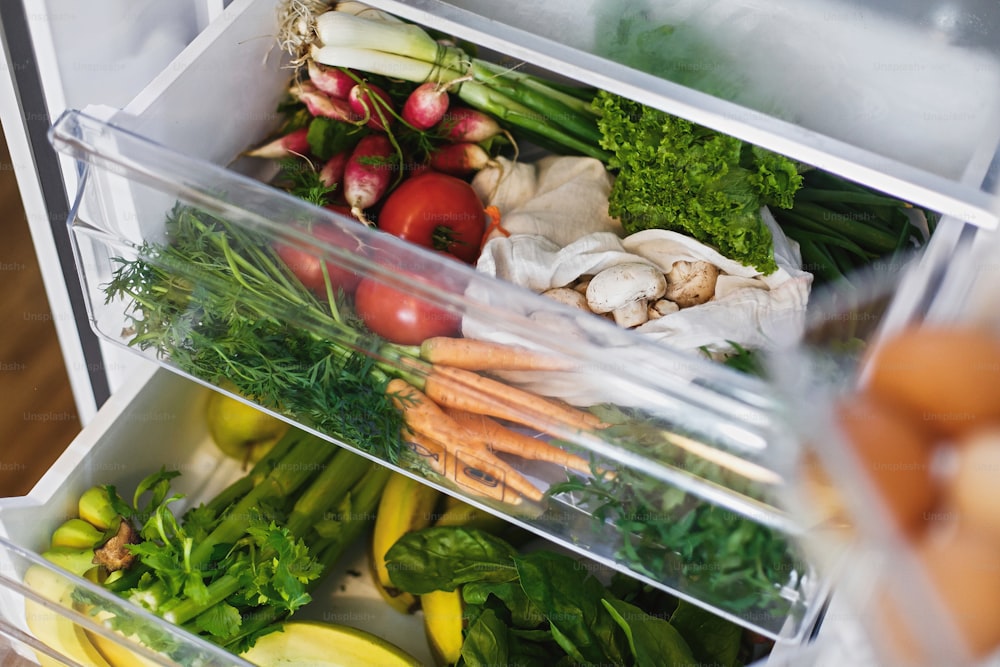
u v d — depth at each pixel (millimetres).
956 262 725
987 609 297
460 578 976
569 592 912
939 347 318
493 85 962
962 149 694
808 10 763
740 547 733
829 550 627
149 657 866
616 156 898
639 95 723
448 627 977
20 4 863
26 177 1009
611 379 707
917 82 729
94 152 775
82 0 890
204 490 1100
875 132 703
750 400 667
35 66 913
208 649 838
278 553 941
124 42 967
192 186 763
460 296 731
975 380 307
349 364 815
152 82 867
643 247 876
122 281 861
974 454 294
